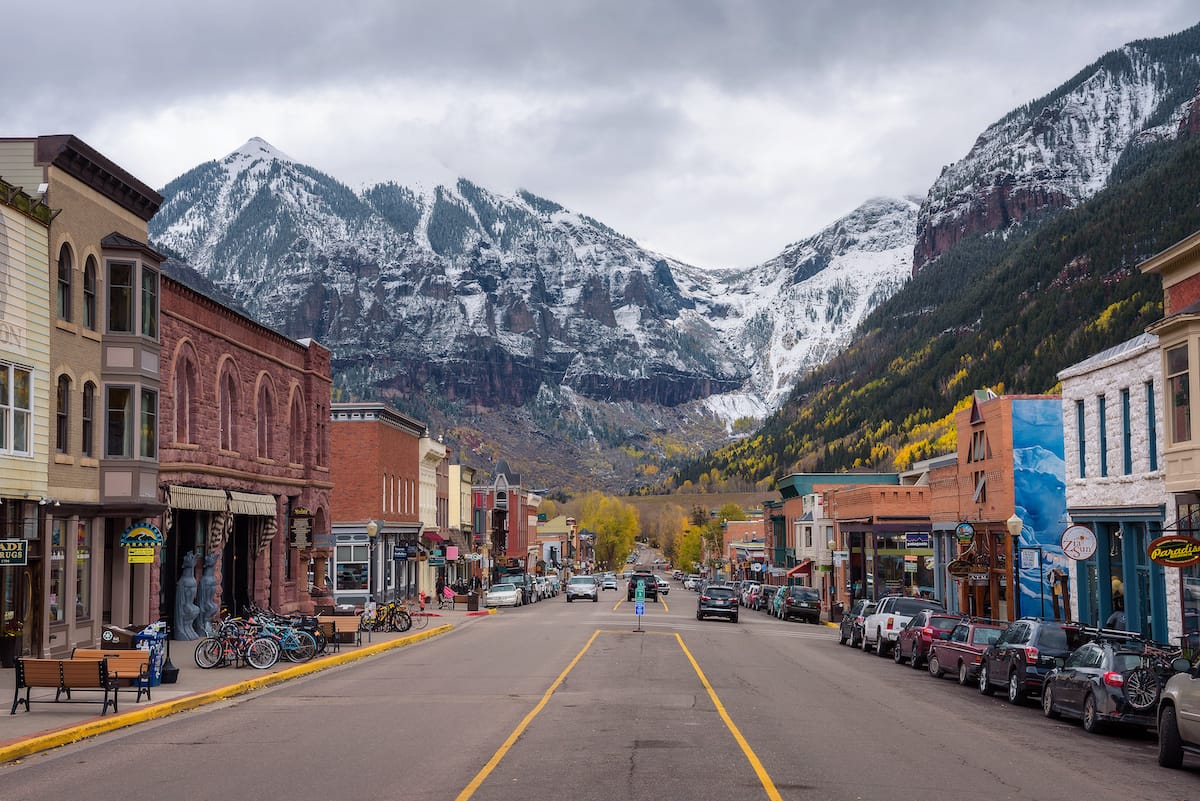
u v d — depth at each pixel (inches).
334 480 2511.1
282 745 662.5
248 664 1136.2
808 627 2375.7
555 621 2190.0
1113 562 1429.6
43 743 656.4
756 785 526.0
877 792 519.2
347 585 2472.9
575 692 938.1
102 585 1258.0
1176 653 819.4
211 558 1545.3
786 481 4124.0
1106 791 550.9
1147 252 6466.5
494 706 841.5
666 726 727.1
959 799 510.6
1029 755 665.6
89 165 1214.3
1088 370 1460.4
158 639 967.6
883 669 1322.6
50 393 1144.8
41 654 1096.2
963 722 819.4
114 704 776.3
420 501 3038.9
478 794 502.3
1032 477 1830.7
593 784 524.4
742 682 1046.4
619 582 6993.1
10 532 1067.3
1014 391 6176.2
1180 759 647.1
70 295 1198.3
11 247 1068.5
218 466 1544.0
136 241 1300.4
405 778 547.5
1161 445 1225.4
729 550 6323.8
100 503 1242.0
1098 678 791.7
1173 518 1204.5
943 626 1339.8
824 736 704.4
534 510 6441.9
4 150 1154.0
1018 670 965.2
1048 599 1798.7
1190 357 1092.5
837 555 3070.9
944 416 6875.0
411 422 2819.9
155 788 533.3
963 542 2017.7
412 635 1669.5
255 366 1739.7
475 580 2992.1
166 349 1401.3
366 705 864.3
